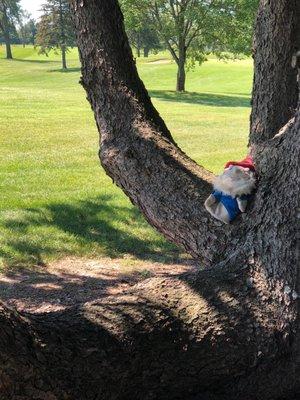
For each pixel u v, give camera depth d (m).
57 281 3.05
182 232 1.81
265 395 1.53
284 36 1.95
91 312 1.42
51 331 1.31
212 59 35.78
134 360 1.38
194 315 1.48
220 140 8.45
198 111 13.30
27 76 27.28
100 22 1.98
